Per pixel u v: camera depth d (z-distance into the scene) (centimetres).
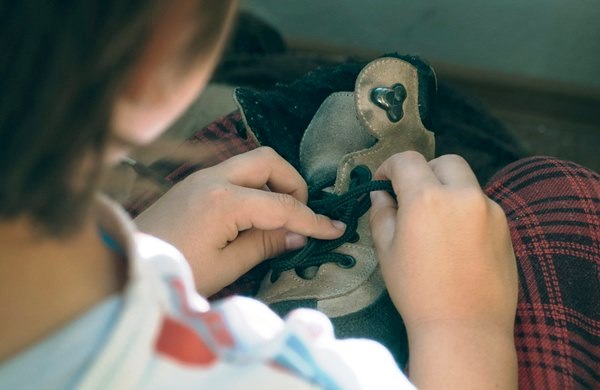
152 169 93
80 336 37
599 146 158
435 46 163
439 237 70
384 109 84
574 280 80
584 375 76
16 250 37
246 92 89
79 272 39
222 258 78
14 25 33
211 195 77
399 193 74
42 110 34
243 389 41
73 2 33
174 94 39
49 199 36
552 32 163
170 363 39
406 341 80
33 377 37
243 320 47
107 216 42
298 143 92
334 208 81
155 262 47
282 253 83
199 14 37
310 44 163
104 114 35
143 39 35
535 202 85
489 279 70
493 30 164
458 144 111
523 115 161
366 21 165
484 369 67
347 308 78
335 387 45
